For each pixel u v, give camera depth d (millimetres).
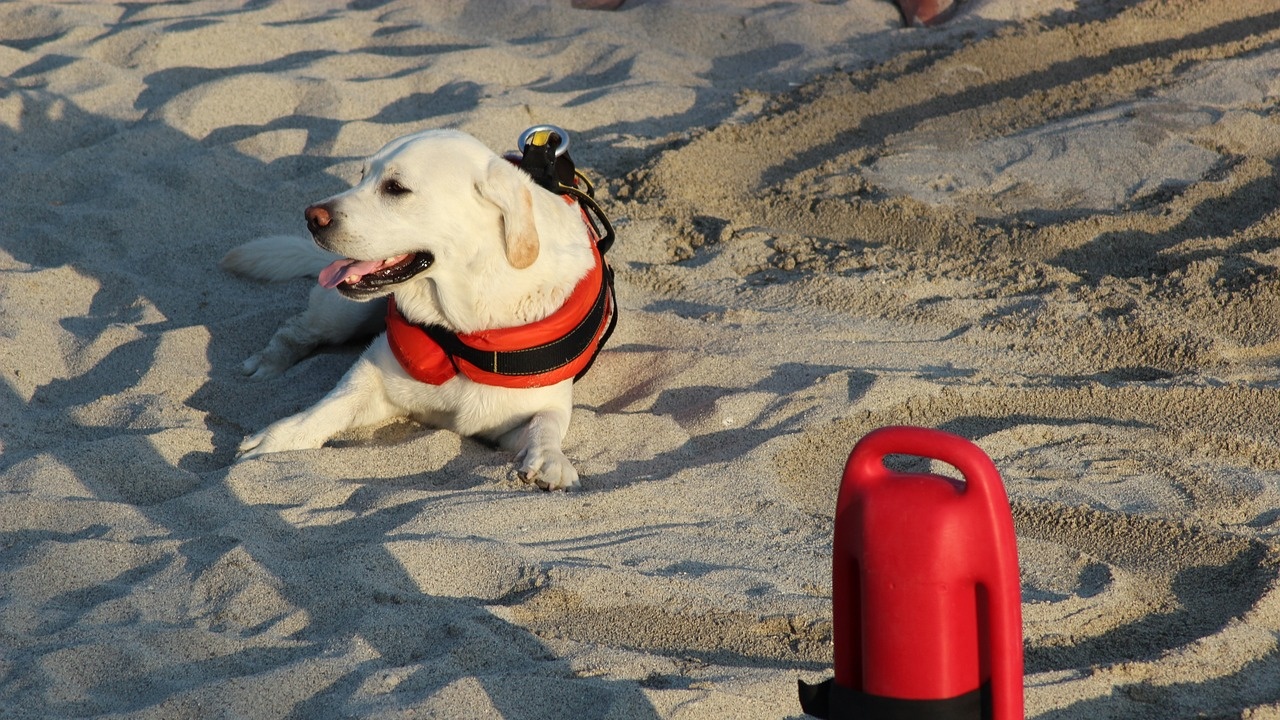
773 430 4168
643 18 8930
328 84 7305
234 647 2764
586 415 4246
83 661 2672
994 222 5836
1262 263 5133
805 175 6477
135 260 5414
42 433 3926
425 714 2480
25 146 6488
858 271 5477
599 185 6469
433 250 3783
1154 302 4977
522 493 3643
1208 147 6324
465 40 8461
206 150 6438
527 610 2990
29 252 5410
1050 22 8750
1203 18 8328
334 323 4664
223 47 7844
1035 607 3037
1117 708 2617
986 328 4941
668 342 4914
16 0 8344
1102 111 6898
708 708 2537
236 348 4742
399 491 3580
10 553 3162
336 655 2711
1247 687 2705
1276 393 4273
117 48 7699
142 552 3168
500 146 6852
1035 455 3963
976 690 1960
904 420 4254
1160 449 4000
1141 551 3375
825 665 2807
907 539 1918
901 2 9266
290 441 3941
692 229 5992
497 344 3900
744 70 8422
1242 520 3508
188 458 3865
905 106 7398
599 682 2621
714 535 3443
